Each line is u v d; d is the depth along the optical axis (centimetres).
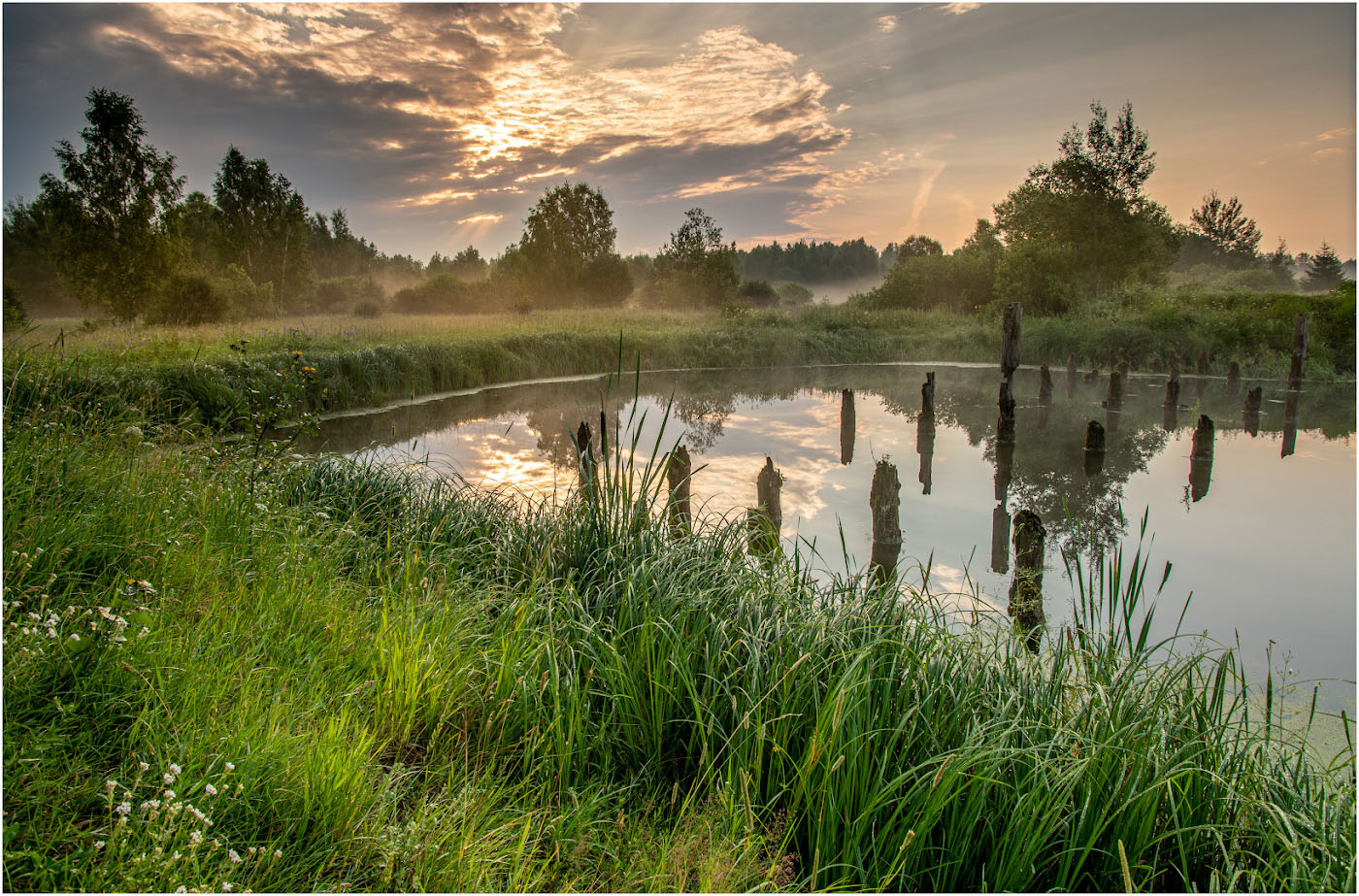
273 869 218
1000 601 634
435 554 518
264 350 1541
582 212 5684
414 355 1798
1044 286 3186
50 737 230
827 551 759
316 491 656
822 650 362
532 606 416
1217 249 6109
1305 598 665
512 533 552
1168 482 1076
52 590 320
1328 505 966
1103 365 2509
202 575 367
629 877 251
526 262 5475
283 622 360
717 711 346
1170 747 320
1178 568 739
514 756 314
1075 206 3494
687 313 4031
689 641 376
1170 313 2589
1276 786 322
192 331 2016
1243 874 284
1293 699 486
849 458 1198
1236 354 2405
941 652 375
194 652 290
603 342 2377
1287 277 6097
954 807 283
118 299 3334
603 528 506
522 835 245
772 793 304
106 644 272
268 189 5212
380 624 385
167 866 192
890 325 3166
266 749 251
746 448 1266
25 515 350
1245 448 1312
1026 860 267
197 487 487
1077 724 331
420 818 248
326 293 5522
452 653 358
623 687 350
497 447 1199
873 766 302
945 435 1426
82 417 553
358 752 265
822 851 278
